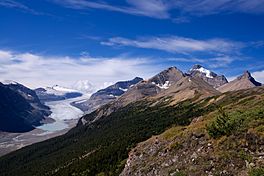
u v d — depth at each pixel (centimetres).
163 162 5372
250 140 4484
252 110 5025
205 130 5203
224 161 4466
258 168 4103
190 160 4919
